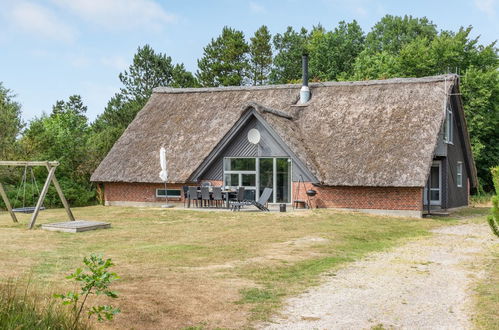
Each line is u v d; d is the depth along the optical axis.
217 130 29.17
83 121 49.28
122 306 7.98
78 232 17.08
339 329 7.38
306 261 12.23
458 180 31.77
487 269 11.67
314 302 8.75
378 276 10.84
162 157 26.05
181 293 8.94
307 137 27.03
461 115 29.81
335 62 58.06
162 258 12.20
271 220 20.39
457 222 21.88
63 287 8.80
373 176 23.67
